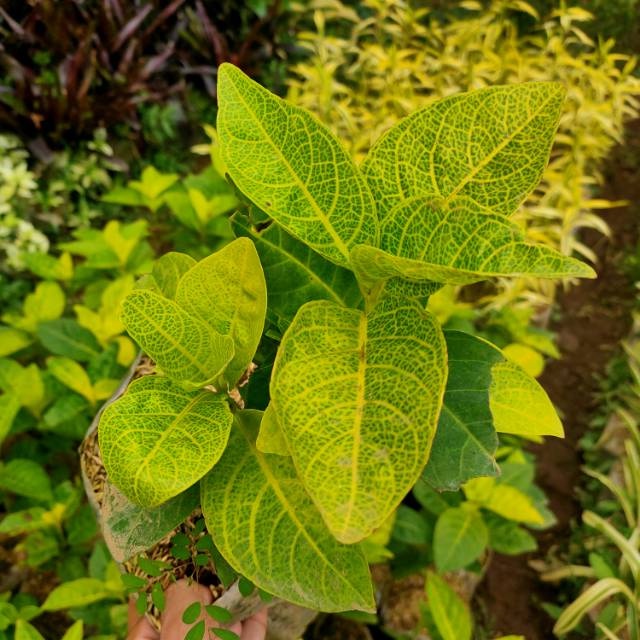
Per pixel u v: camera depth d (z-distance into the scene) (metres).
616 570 0.92
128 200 1.06
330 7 1.92
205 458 0.35
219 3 1.77
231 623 0.50
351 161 0.34
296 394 0.30
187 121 1.64
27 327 0.91
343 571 0.36
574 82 1.48
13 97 1.36
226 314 0.39
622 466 1.15
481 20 1.53
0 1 1.47
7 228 1.24
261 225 0.56
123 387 0.55
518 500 0.80
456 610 0.67
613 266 1.65
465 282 0.29
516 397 0.40
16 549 0.84
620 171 1.88
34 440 0.94
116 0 1.56
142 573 0.49
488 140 0.34
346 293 0.40
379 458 0.28
